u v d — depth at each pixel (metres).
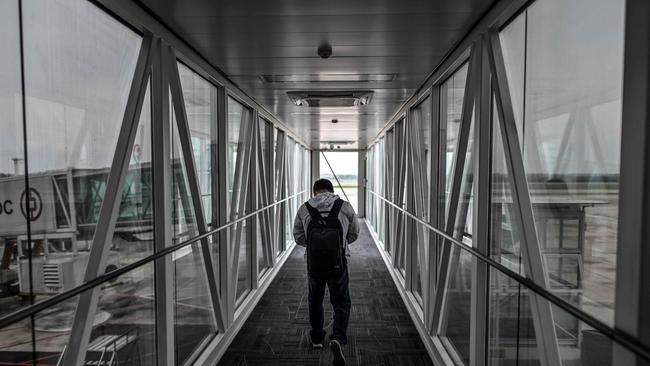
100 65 1.77
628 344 0.92
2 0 1.26
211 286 3.10
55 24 1.50
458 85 2.79
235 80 3.39
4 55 1.27
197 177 2.74
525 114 1.75
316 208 3.15
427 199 3.80
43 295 1.44
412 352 3.32
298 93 3.80
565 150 1.43
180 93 2.45
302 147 9.97
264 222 5.33
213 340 3.19
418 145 4.14
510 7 1.72
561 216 1.46
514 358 1.93
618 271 1.01
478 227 2.18
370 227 10.09
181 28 2.19
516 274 1.58
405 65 2.92
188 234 2.84
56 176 1.50
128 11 1.80
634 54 0.96
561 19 1.46
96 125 1.75
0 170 1.26
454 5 1.88
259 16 2.01
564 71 1.44
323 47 2.50
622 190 1.00
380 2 1.85
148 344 2.24
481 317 2.21
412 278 4.57
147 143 2.17
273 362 3.14
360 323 3.94
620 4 1.15
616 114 1.17
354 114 5.23
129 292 2.04
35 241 1.40
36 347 1.44
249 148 4.35
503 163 2.04
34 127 1.40
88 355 1.74
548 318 1.56
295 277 5.68
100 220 1.74
